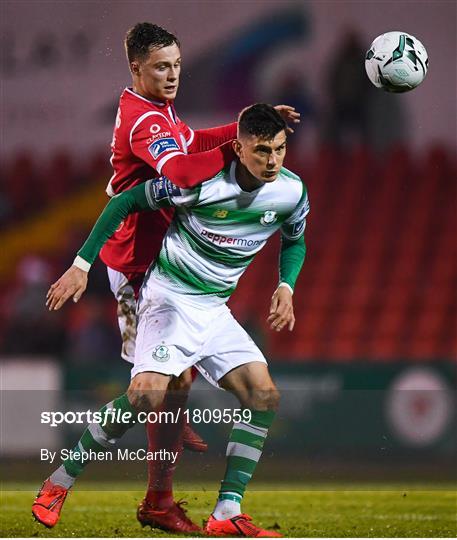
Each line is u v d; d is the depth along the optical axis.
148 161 17.75
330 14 51.75
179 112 51.75
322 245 50.75
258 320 45.81
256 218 17.67
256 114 16.59
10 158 53.38
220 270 18.08
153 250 18.81
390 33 19.14
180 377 18.75
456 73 51.53
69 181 53.41
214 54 51.69
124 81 52.09
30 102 52.59
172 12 51.62
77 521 19.20
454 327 47.53
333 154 52.47
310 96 52.06
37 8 51.62
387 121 52.06
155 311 18.03
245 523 17.56
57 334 41.25
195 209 17.45
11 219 53.41
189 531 18.03
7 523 18.97
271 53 51.78
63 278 17.36
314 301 48.62
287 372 35.66
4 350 40.78
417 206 51.41
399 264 49.91
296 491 23.66
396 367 35.47
